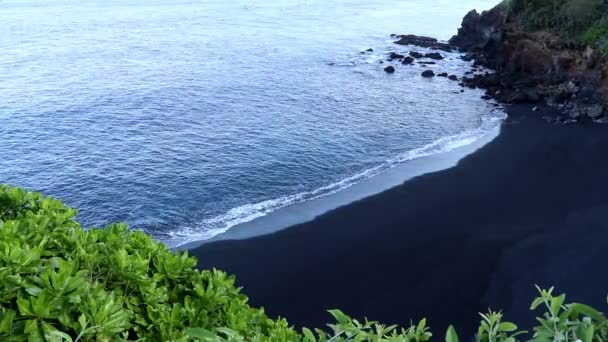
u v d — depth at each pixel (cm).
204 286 620
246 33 8856
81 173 3844
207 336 443
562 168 3812
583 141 4291
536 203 3303
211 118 4959
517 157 4041
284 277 2630
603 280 2492
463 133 4612
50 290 459
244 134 4547
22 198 752
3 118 4866
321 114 5091
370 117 5006
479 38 7238
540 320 410
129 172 3838
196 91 5762
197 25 9619
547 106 5184
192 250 2894
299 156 4097
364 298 2456
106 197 3522
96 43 8156
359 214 3238
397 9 11381
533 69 5872
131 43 8150
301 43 8088
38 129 4641
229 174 3794
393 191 3534
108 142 4378
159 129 4678
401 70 6588
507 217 3142
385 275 2619
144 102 5384
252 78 6281
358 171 3897
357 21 9950
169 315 540
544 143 4288
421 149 4297
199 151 4184
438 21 9981
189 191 3569
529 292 2433
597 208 3198
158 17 10488
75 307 468
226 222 3206
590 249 2741
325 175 3819
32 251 506
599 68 5225
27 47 7825
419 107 5281
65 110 5106
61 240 605
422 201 3381
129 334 531
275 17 10362
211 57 7294
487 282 2527
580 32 5894
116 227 676
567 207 3234
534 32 6294
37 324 436
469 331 2227
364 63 6938
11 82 6025
